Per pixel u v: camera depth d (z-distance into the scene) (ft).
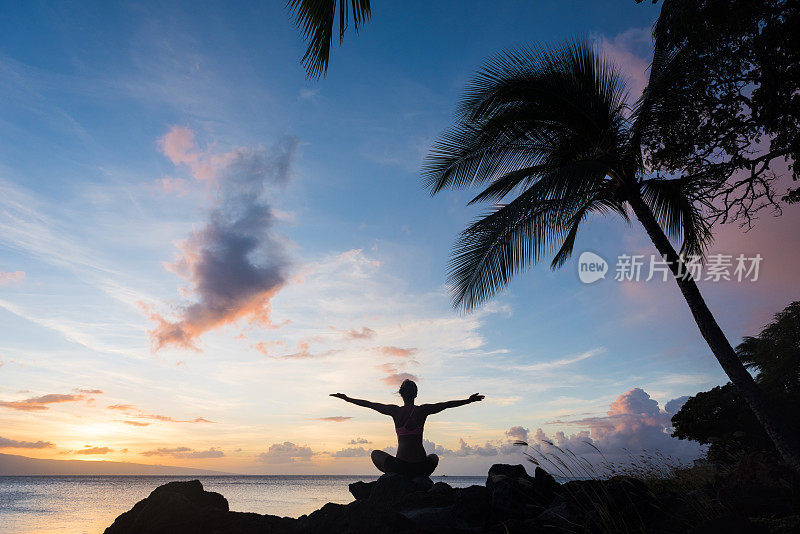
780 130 30.12
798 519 14.60
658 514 18.11
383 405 24.45
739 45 27.73
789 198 31.63
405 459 23.29
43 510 126.41
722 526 14.78
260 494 205.57
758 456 22.15
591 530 16.47
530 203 25.94
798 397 68.44
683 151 32.40
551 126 34.91
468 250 28.12
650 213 32.55
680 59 30.66
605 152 31.94
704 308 29.89
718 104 30.37
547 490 21.06
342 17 11.39
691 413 79.10
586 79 33.94
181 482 21.40
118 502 170.71
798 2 25.02
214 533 17.60
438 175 37.99
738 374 28.22
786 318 81.66
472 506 18.70
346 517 18.08
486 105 34.24
